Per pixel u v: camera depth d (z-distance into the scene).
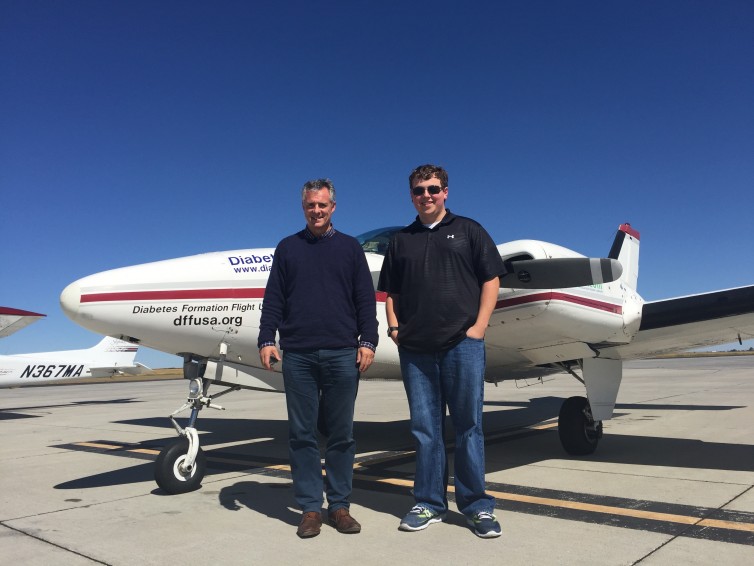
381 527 2.99
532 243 4.46
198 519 3.20
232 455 5.52
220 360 4.57
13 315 9.38
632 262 8.80
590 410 5.30
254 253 5.05
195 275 4.77
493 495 3.67
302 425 2.98
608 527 2.94
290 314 3.00
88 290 4.60
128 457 5.55
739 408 9.20
